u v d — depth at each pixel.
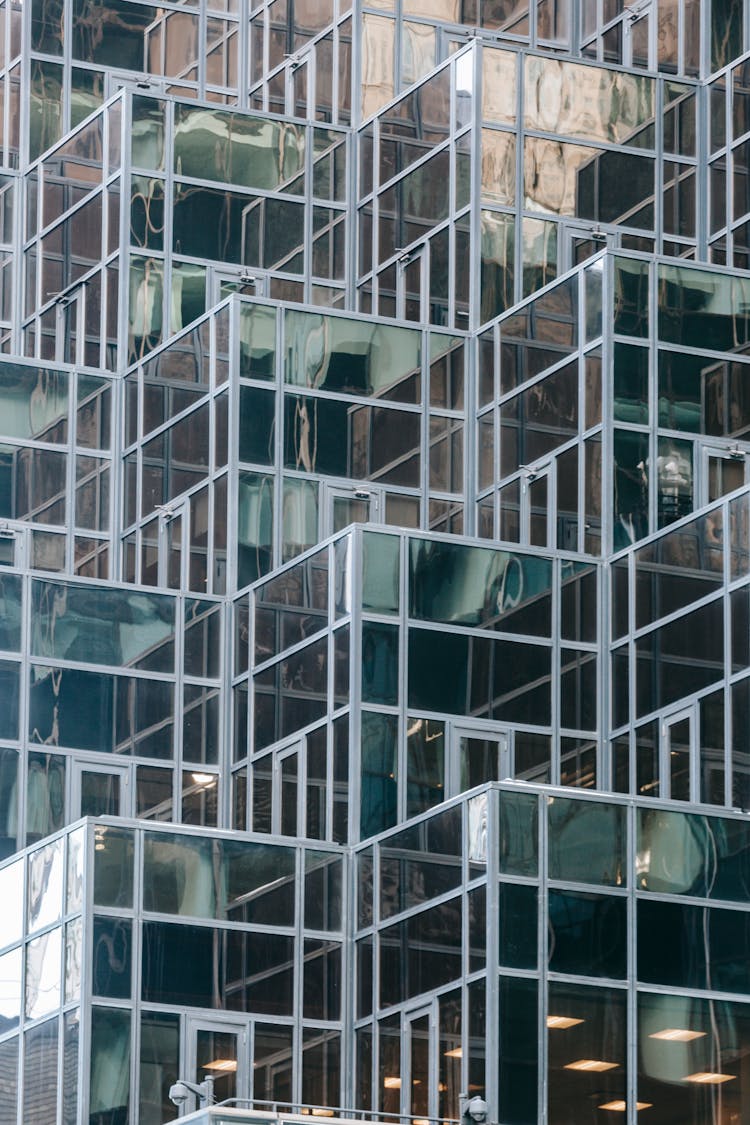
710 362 134.00
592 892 111.62
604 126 147.50
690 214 148.38
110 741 129.62
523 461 135.00
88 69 165.75
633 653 126.00
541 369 135.25
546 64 147.25
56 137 164.12
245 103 165.75
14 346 154.00
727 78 149.12
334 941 118.25
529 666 125.62
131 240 148.00
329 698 123.94
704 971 111.88
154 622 131.25
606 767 125.62
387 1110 114.12
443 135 146.88
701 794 121.81
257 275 149.00
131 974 115.31
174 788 129.38
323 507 134.88
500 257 144.00
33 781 128.38
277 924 117.88
